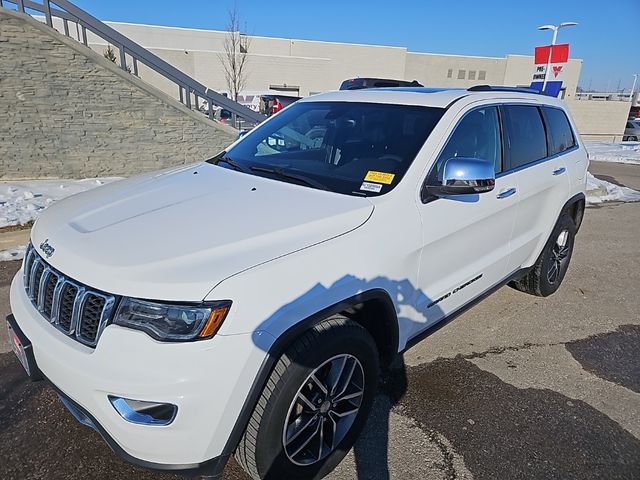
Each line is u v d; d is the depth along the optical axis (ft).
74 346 6.05
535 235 12.92
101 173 31.58
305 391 6.78
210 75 120.16
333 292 6.70
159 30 131.64
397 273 7.86
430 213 8.56
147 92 31.42
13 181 28.43
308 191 8.48
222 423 5.87
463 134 9.77
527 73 154.81
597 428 8.95
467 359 11.23
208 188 8.72
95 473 7.40
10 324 7.22
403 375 10.42
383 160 8.98
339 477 7.54
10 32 27.02
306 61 129.29
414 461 7.92
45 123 29.14
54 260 6.63
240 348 5.77
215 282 5.81
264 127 11.87
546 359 11.40
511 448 8.32
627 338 12.65
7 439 8.01
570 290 15.87
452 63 150.41
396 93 10.89
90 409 5.92
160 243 6.52
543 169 12.66
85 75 29.53
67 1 29.63
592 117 123.44
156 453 5.79
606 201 32.30
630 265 18.67
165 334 5.66
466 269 10.11
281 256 6.43
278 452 6.57
